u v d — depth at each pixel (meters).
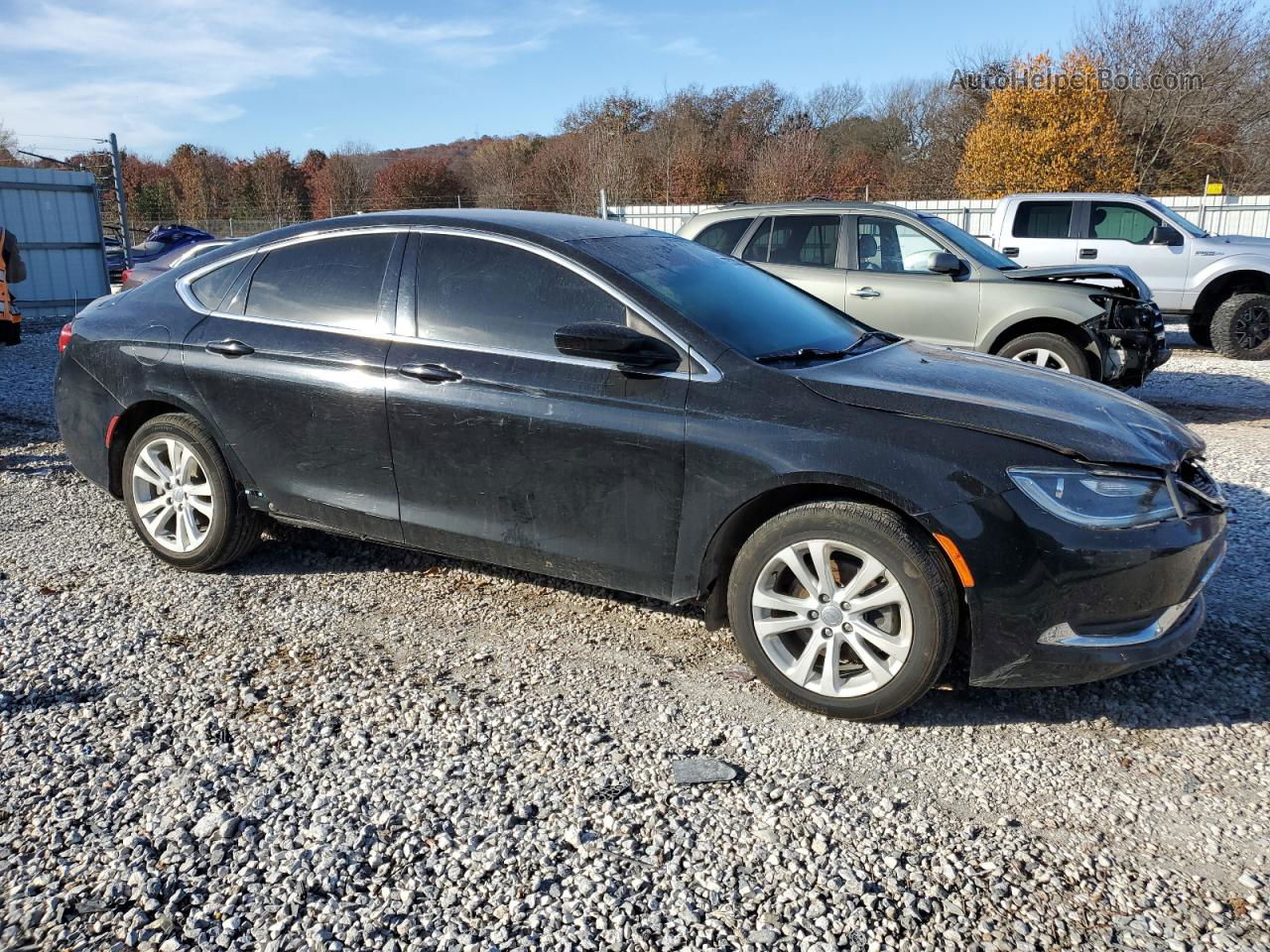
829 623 3.36
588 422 3.64
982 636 3.20
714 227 8.91
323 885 2.54
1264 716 3.45
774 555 3.41
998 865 2.66
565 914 2.45
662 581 3.66
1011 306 7.84
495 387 3.82
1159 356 8.28
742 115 45.19
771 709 3.48
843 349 3.99
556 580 4.63
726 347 3.58
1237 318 12.02
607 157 36.03
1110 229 12.91
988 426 3.25
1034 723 3.41
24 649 3.83
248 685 3.59
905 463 3.20
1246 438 7.68
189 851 2.66
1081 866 2.66
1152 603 3.21
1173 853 2.72
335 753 3.16
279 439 4.28
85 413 4.79
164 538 4.66
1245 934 2.40
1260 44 31.59
